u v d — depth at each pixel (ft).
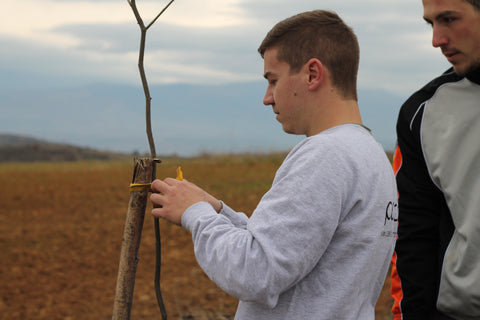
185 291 22.71
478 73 6.95
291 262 5.17
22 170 78.07
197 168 64.23
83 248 32.30
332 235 5.44
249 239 5.36
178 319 19.67
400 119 7.89
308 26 5.94
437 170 7.32
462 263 7.09
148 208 41.93
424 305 7.67
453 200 7.14
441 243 7.47
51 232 36.35
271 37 6.13
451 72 7.52
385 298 19.67
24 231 36.63
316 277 5.55
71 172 73.05
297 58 5.94
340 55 5.89
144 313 20.49
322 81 5.90
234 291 5.33
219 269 5.42
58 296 24.02
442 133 7.31
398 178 7.91
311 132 6.07
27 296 24.00
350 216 5.55
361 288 5.67
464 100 7.16
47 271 27.76
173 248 31.07
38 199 49.03
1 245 32.83
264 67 6.32
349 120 5.98
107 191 53.57
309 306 5.50
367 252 5.59
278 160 68.54
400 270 7.82
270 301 5.29
